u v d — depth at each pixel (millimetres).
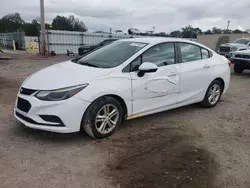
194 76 5406
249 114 5785
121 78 4254
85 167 3346
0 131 4301
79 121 3869
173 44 5156
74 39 28781
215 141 4297
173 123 5039
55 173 3189
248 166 3561
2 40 38375
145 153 3766
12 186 2912
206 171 3363
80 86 3844
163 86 4828
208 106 6062
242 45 19453
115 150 3828
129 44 5000
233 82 10039
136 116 4582
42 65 14227
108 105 4129
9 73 10602
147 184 3033
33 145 3871
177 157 3678
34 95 3812
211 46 37812
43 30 21875
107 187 2963
